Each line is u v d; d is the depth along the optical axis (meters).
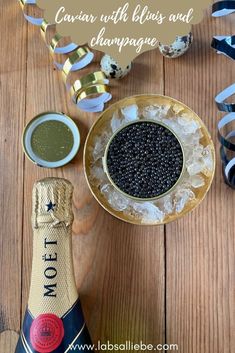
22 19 0.42
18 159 0.41
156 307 0.39
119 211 0.38
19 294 0.40
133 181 0.38
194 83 0.41
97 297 0.40
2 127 0.41
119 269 0.40
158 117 0.40
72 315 0.36
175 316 0.39
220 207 0.40
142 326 0.39
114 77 0.40
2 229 0.40
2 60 0.42
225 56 0.41
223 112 0.41
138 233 0.40
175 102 0.39
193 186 0.39
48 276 0.35
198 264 0.40
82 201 0.40
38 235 0.35
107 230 0.40
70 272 0.36
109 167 0.38
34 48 0.42
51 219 0.34
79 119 0.41
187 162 0.39
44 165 0.40
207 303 0.39
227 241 0.40
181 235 0.40
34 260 0.35
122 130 0.39
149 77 0.41
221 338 0.39
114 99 0.41
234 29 0.42
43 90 0.42
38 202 0.34
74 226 0.40
